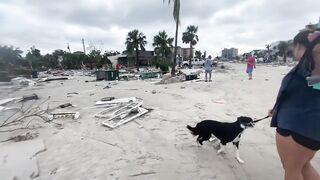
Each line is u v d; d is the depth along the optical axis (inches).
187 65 2183.8
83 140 273.6
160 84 796.0
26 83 1111.6
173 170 196.4
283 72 1160.8
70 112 394.0
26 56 3243.1
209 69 772.0
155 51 1909.4
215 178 182.4
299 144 107.0
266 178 180.7
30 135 292.5
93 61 2987.2
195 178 183.5
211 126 219.3
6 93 818.8
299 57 112.9
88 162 219.5
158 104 438.6
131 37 2325.3
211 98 475.5
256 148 231.3
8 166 215.6
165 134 278.2
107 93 623.8
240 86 633.6
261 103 419.8
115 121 333.7
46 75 1802.4
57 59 3297.2
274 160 207.6
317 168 187.9
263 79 807.1
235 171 191.3
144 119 340.2
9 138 291.1
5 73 1350.9
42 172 206.1
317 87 105.6
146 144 252.7
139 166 205.9
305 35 110.8
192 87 650.2
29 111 436.5
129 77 1147.3
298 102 109.0
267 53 3932.1
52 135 295.0
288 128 108.4
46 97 649.6
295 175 111.8
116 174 195.6
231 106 402.0
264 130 276.8
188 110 382.3
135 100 458.6
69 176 197.6
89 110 423.2
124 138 273.1
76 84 1009.5
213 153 224.1
